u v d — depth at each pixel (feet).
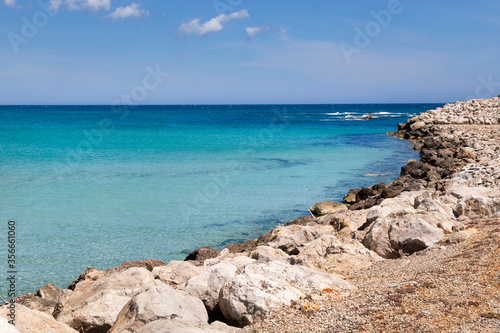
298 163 112.06
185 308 22.91
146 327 20.02
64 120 269.85
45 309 32.53
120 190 77.25
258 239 50.80
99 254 47.57
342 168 105.19
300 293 25.07
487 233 34.09
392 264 33.01
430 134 164.55
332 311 22.29
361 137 187.32
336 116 386.32
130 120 293.84
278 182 87.51
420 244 35.73
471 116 180.96
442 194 55.47
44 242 50.80
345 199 73.20
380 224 40.09
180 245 51.08
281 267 28.12
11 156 113.50
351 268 34.17
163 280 31.09
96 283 30.14
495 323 18.93
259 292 24.11
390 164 111.75
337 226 48.85
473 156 99.86
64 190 76.28
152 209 65.77
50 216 60.90
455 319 19.84
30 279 40.91
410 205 51.29
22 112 421.18
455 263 27.89
